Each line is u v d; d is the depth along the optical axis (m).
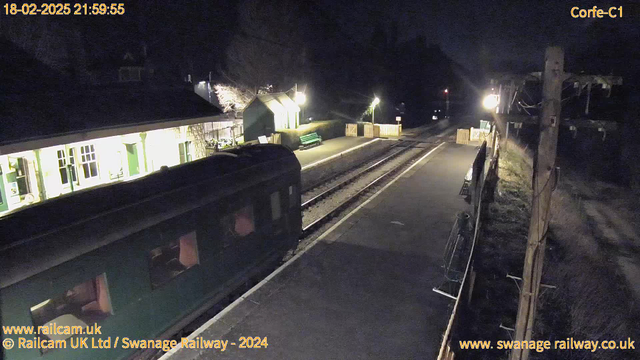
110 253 6.46
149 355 7.46
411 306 8.66
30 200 13.74
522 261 12.61
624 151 26.33
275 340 7.49
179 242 7.91
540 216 5.51
